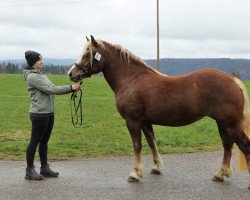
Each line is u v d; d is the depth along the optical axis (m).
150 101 6.62
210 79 6.29
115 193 6.12
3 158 8.60
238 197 5.88
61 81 37.25
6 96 25.08
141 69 6.89
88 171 7.51
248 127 6.26
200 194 6.04
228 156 6.75
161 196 5.95
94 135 11.34
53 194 6.10
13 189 6.38
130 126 6.83
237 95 6.18
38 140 6.98
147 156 8.81
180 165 7.94
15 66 86.75
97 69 7.06
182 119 6.55
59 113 16.67
